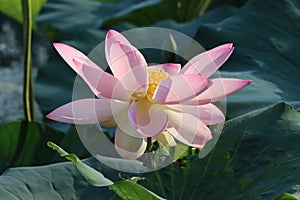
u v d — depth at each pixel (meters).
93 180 1.40
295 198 1.43
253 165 1.55
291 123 1.57
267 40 1.97
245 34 1.99
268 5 2.03
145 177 1.56
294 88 1.86
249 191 1.52
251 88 1.83
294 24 1.99
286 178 1.50
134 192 1.42
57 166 1.59
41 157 1.95
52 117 1.41
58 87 2.48
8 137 1.96
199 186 1.55
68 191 1.56
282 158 1.53
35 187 1.55
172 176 1.57
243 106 1.77
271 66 1.92
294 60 1.93
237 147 1.57
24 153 1.95
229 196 1.53
